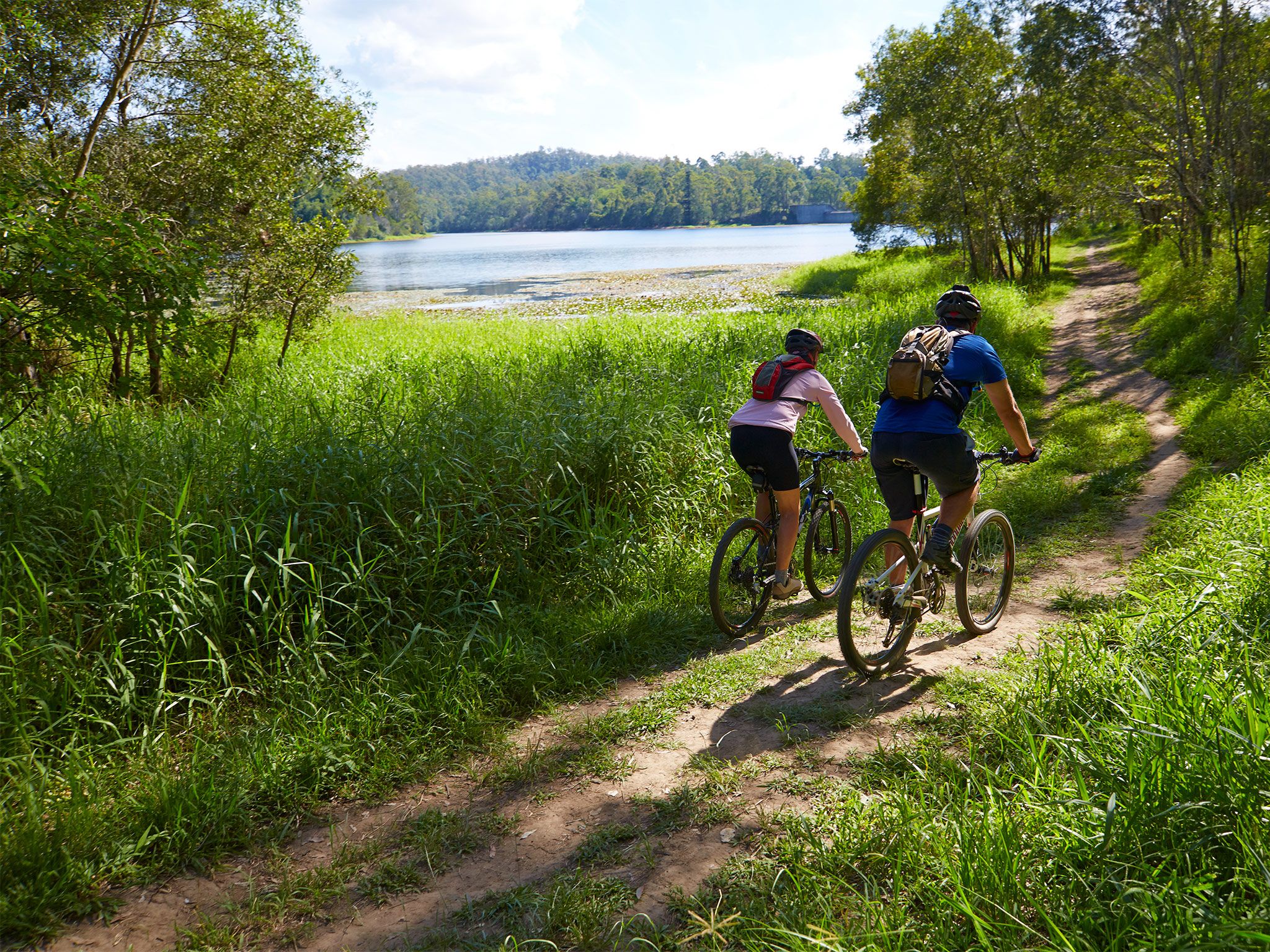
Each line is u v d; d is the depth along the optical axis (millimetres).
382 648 4117
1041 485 6891
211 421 6262
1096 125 18812
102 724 3316
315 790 3090
